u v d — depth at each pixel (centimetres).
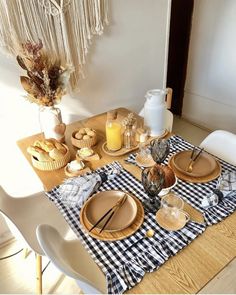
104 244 87
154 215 98
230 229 91
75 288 149
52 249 87
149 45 207
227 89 277
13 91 155
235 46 252
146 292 74
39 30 147
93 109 199
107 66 191
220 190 104
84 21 162
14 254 173
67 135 160
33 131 174
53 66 132
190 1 277
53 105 141
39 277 137
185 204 101
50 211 144
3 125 162
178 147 140
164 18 205
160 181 98
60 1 146
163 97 143
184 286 75
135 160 132
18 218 136
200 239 88
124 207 101
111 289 74
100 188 114
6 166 174
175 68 335
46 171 128
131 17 186
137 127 157
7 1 132
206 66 288
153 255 83
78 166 125
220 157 144
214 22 261
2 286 153
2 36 138
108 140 138
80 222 96
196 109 322
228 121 290
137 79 216
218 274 79
